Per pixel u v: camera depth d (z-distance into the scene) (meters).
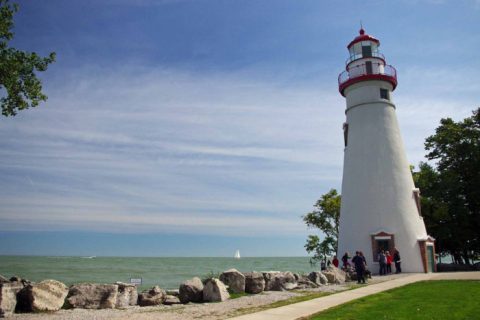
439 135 38.56
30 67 17.25
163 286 36.06
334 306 13.52
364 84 33.56
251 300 16.30
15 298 13.48
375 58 33.97
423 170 39.88
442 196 36.81
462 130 37.66
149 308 14.98
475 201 36.06
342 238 32.12
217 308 14.34
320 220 40.31
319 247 39.84
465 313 11.77
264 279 20.38
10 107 17.14
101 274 57.97
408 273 28.58
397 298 15.05
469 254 38.75
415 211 31.34
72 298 14.91
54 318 12.48
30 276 52.03
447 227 35.69
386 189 31.19
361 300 14.74
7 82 16.23
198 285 16.97
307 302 14.73
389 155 32.06
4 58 16.23
